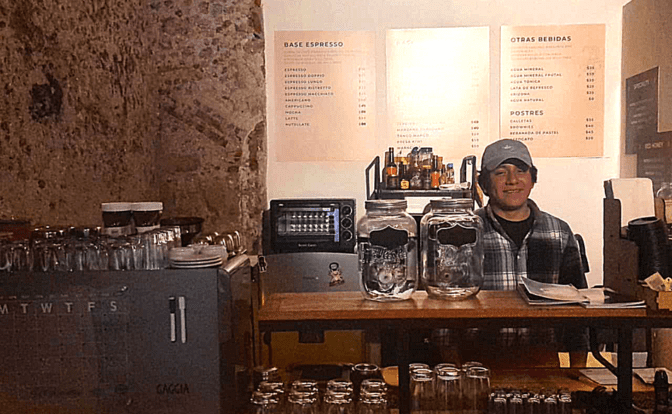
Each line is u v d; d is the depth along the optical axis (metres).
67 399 1.25
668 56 3.05
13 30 1.91
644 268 1.69
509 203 3.29
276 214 3.24
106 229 1.41
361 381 1.90
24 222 1.40
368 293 1.78
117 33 2.76
